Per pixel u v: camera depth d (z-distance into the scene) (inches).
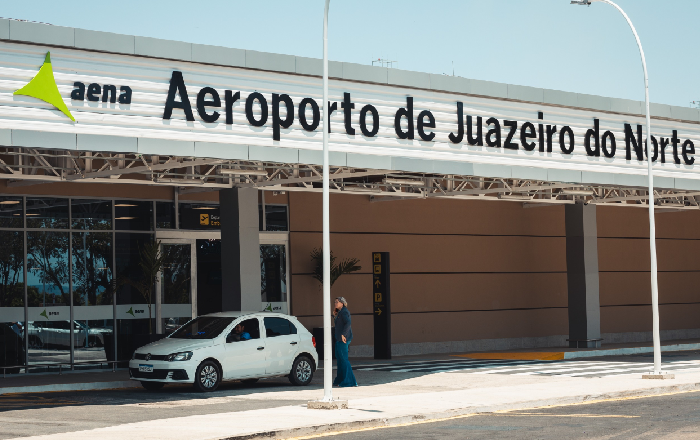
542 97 939.3
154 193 940.6
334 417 506.3
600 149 998.4
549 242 1277.1
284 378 807.7
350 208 1096.2
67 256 879.1
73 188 887.1
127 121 668.1
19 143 610.2
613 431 456.1
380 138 811.4
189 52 692.1
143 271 916.0
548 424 490.6
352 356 1073.5
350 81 791.7
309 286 1055.6
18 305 847.7
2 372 831.7
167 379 668.1
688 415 519.2
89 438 430.0
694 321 1450.5
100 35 653.9
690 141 1086.4
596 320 1165.7
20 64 627.2
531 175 919.0
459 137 869.8
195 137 698.8
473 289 1194.0
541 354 1048.8
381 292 1025.5
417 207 1155.3
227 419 500.7
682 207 1275.8
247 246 833.5
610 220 1349.7
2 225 842.8
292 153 740.7
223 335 695.1
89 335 888.3
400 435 459.2
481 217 1214.3
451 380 768.9
